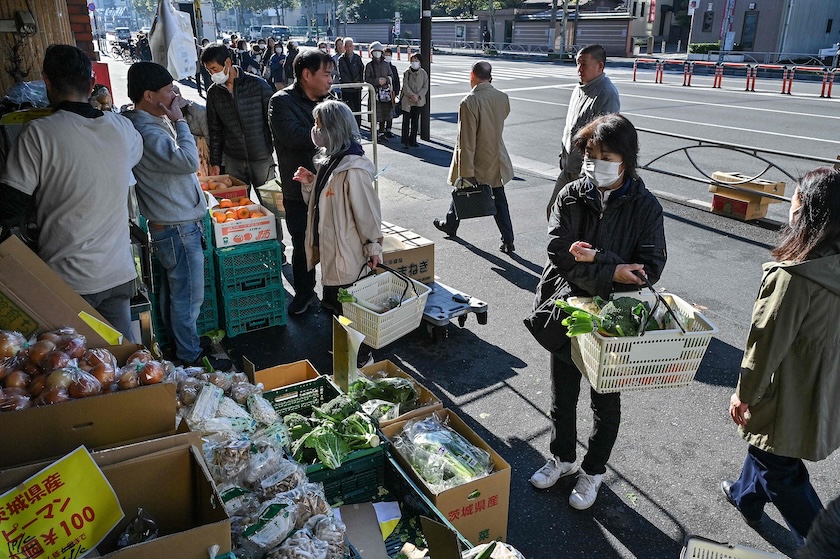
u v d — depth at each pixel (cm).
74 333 221
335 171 384
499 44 4697
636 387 247
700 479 335
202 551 159
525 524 304
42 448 177
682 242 695
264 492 221
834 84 2316
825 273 223
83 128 285
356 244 397
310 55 454
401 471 263
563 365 299
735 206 772
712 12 3534
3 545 153
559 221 274
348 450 265
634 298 259
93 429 183
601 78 514
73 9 780
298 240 493
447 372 439
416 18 7212
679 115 1534
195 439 183
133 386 204
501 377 434
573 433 318
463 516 264
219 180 553
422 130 1293
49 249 294
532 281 594
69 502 162
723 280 593
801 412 240
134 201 394
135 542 171
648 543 293
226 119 555
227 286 466
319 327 500
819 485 332
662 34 5116
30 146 277
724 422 385
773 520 307
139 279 371
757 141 1213
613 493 324
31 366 200
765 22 3297
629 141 252
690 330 258
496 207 640
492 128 604
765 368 235
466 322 514
